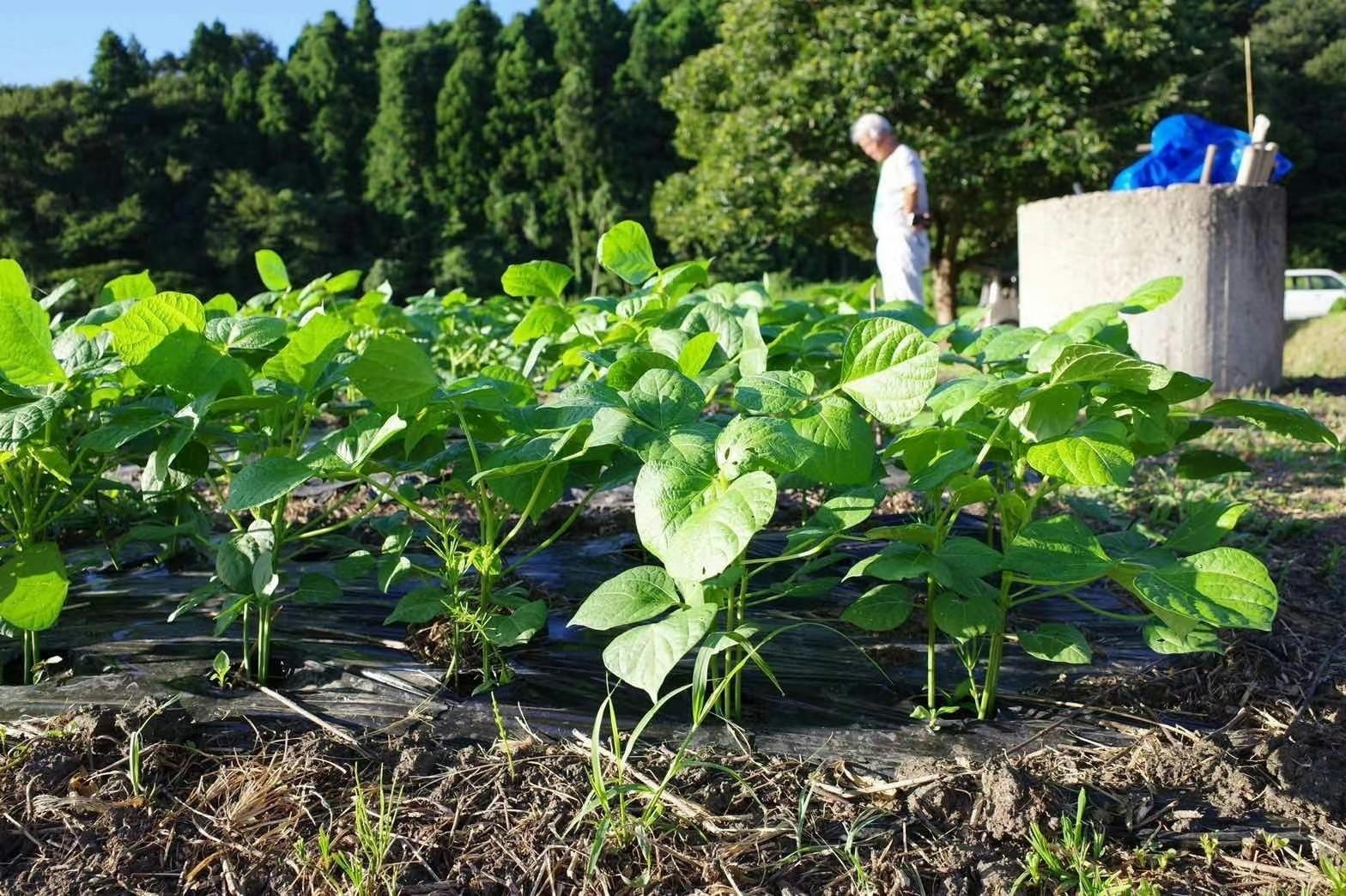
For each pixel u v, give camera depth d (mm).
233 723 1883
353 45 41312
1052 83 14484
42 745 1775
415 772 1729
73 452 2262
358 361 1703
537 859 1516
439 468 1959
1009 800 1581
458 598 1969
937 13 14789
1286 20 35375
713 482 1444
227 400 1852
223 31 45594
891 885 1465
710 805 1638
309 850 1528
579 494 3518
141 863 1520
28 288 1979
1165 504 3270
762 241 17250
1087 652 1769
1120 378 1709
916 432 1791
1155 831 1572
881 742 1827
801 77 15422
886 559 1706
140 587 2590
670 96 18688
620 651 1475
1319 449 4328
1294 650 2193
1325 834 1543
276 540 2021
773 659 2148
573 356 2596
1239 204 6199
